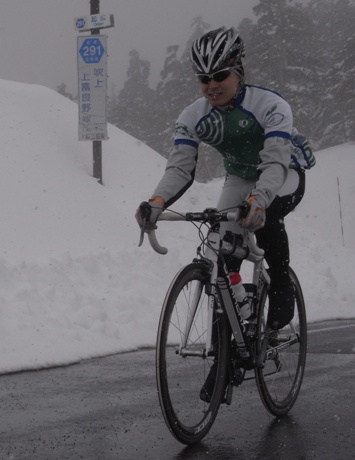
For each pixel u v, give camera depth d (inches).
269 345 176.6
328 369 231.9
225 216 152.3
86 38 509.4
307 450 144.0
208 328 151.1
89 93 512.4
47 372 229.0
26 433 155.4
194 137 167.5
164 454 140.8
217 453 142.0
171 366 146.9
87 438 151.6
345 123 2276.1
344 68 2285.9
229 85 157.9
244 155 169.8
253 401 188.2
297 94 2181.3
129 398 191.2
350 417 169.9
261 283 177.0
